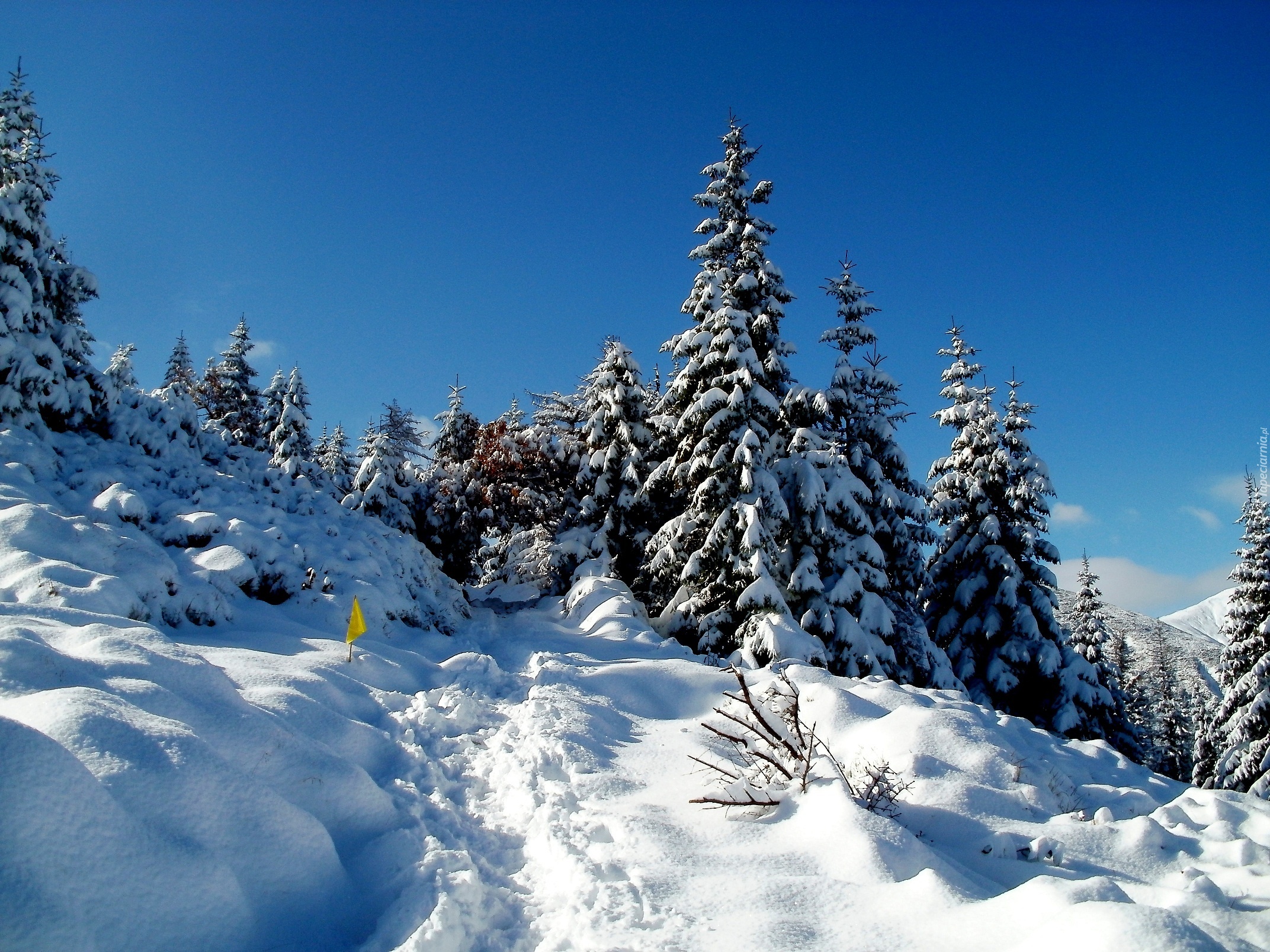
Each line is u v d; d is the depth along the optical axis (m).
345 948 3.72
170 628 9.01
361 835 4.99
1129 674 42.31
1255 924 3.89
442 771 6.62
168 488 13.98
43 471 11.93
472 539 26.55
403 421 42.09
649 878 4.46
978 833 5.73
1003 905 3.79
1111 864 5.25
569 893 4.34
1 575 7.75
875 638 17.45
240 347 33.09
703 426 18.39
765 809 5.89
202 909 3.46
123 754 3.94
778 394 20.47
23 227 14.91
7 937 2.79
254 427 32.00
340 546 14.47
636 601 19.69
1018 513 23.41
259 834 4.08
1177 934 3.08
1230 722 23.27
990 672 22.16
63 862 3.13
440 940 3.61
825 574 18.39
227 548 11.22
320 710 6.61
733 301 18.64
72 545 8.89
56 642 5.67
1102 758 9.38
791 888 4.33
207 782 4.09
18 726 3.47
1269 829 6.00
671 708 10.21
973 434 24.30
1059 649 22.58
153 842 3.52
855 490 18.16
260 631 10.08
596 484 23.97
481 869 4.74
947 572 24.52
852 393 21.14
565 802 5.90
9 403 13.19
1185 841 5.62
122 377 16.00
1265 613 23.77
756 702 6.74
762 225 20.17
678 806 6.14
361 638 10.87
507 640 15.62
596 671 11.08
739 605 15.75
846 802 5.30
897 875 4.49
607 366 24.89
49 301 15.94
